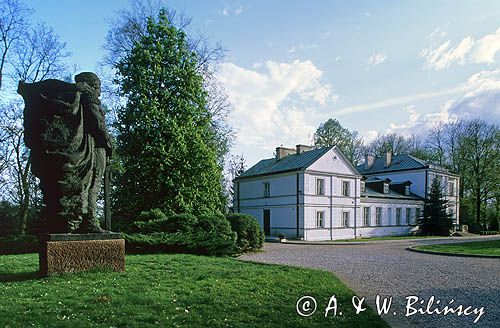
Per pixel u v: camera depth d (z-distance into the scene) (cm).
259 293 757
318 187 3828
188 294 706
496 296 905
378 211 4522
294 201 3794
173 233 1730
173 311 586
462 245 2627
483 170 5538
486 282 1102
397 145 7056
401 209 4791
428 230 4800
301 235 3694
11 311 543
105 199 936
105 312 559
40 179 860
